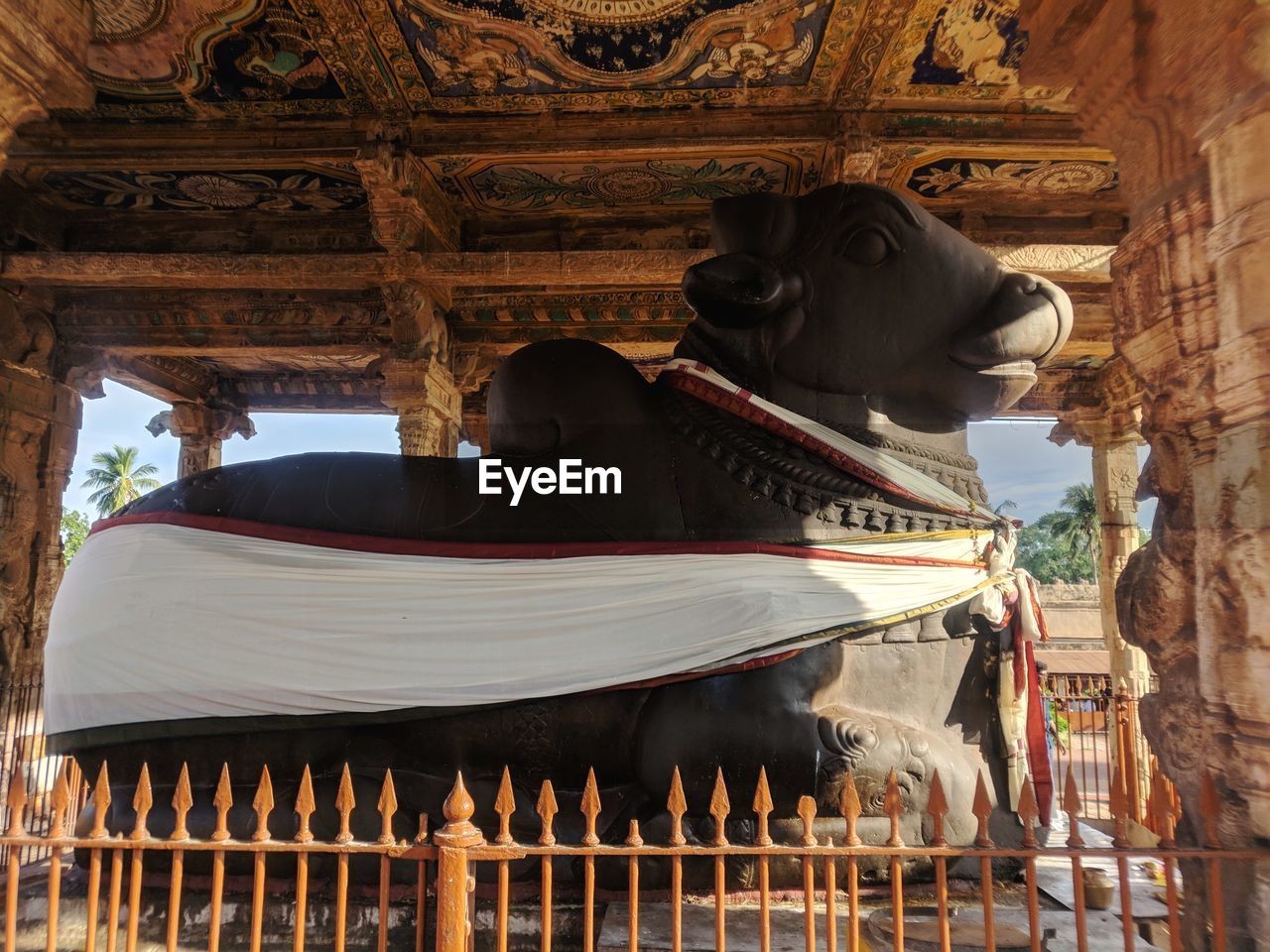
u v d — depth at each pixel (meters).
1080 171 9.37
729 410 4.43
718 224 4.81
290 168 9.27
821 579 4.05
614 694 4.00
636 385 4.62
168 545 4.14
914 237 4.46
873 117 8.45
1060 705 10.46
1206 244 3.12
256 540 4.13
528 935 3.68
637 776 4.03
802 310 4.50
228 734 3.99
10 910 2.99
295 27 7.34
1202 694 3.14
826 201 4.56
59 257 9.75
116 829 3.99
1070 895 3.97
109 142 8.98
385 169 8.55
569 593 3.99
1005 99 8.22
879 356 4.49
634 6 7.00
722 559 4.04
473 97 8.31
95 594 4.10
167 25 7.29
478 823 3.98
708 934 3.48
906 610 4.12
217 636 3.96
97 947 3.62
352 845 2.93
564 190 9.95
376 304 11.12
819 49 7.53
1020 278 4.54
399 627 3.96
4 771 8.48
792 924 3.60
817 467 4.37
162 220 10.90
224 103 8.49
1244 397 2.91
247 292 11.25
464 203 10.34
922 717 4.27
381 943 2.89
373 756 4.02
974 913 3.72
